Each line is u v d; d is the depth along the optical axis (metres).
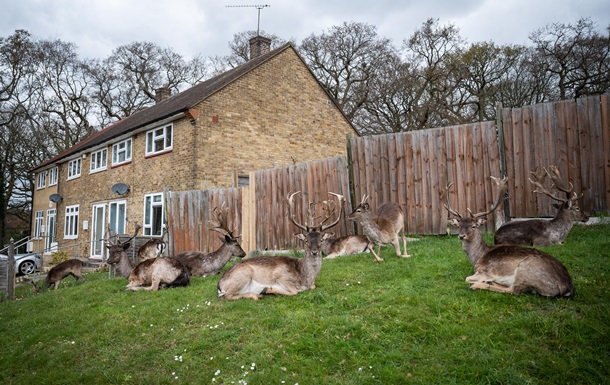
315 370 3.48
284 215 10.32
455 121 26.36
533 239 6.36
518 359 3.32
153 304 5.97
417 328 3.97
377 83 29.42
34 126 32.66
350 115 30.91
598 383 2.99
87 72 34.47
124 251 8.77
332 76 31.66
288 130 16.73
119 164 18.08
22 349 5.04
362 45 30.66
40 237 22.92
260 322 4.59
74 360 4.42
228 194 11.41
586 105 7.11
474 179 8.04
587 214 7.06
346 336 3.97
